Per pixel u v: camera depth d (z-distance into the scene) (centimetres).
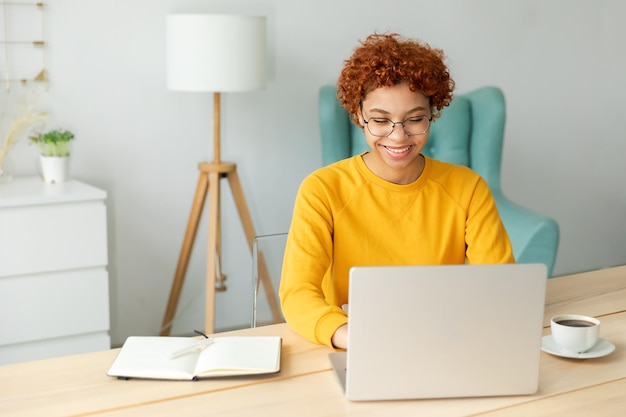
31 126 327
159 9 342
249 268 382
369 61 169
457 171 191
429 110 176
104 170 343
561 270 464
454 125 347
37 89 325
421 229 185
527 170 441
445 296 135
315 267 177
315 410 133
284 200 384
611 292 197
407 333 135
